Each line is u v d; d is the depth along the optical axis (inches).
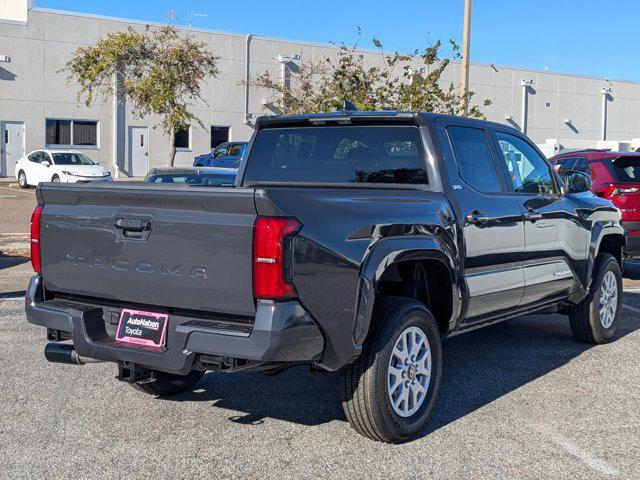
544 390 229.9
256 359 153.3
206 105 1514.5
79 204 178.9
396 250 178.5
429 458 176.1
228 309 157.9
